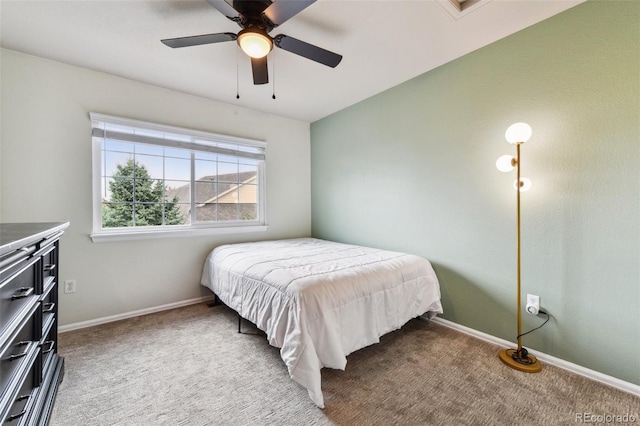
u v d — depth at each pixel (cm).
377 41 200
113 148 254
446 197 236
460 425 128
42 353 127
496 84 202
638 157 147
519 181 175
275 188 361
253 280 193
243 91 285
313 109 340
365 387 155
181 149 289
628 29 149
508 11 170
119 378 163
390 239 285
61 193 225
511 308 198
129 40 196
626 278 152
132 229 260
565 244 172
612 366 156
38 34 188
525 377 164
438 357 187
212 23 179
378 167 296
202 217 307
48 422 125
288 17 148
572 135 168
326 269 190
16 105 208
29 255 102
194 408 139
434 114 243
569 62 168
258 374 168
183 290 287
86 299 235
